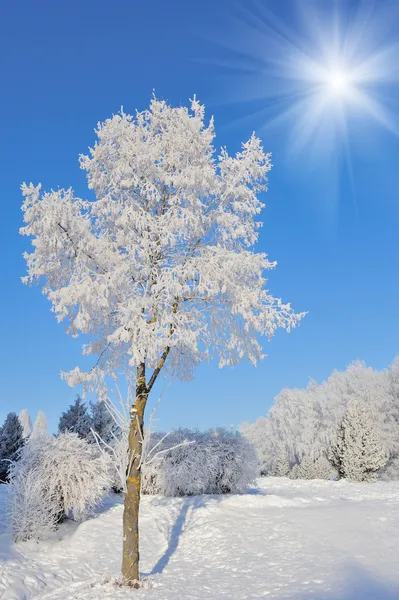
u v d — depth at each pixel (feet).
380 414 108.47
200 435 54.54
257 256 34.30
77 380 30.99
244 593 25.88
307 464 108.68
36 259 31.94
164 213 35.55
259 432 167.43
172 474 48.73
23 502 37.88
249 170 36.40
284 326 33.68
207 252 34.88
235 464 51.72
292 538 33.96
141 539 38.24
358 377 125.39
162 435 53.31
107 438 64.13
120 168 33.40
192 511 42.50
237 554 32.73
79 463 41.68
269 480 87.04
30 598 26.14
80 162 35.60
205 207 36.24
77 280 30.89
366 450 84.79
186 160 35.24
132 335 30.19
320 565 28.78
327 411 125.90
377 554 29.76
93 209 34.01
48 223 29.45
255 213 36.52
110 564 33.04
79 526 39.96
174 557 34.04
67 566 31.94
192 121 35.04
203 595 26.11
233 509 42.29
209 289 32.78
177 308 35.09
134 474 30.45
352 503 43.09
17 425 73.61
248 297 33.19
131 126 35.99
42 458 41.29
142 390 32.83
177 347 37.88
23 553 33.17
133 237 33.88
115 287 30.53
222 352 37.70
